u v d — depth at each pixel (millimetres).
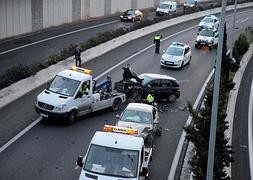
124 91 28047
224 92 26297
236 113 27891
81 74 25047
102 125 24109
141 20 59594
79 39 47000
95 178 14969
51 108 23094
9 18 44031
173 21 63594
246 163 20719
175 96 29688
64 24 54500
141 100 28422
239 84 35469
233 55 41875
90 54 39812
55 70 33500
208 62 42562
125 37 48312
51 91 24109
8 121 23281
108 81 27078
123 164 15414
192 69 39312
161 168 19406
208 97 19781
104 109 26688
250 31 60531
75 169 18719
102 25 57250
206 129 16094
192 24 65375
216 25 60719
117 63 38375
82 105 24266
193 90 32688
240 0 90750
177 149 21688
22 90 28125
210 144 13859
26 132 22109
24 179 17531
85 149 20781
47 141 21281
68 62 36125
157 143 22250
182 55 39312
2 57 37312
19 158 19281
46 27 50688
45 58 37656
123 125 20953
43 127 22953
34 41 44469
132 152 15711
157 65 39281
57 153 20094
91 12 60938
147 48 46156
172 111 27656
